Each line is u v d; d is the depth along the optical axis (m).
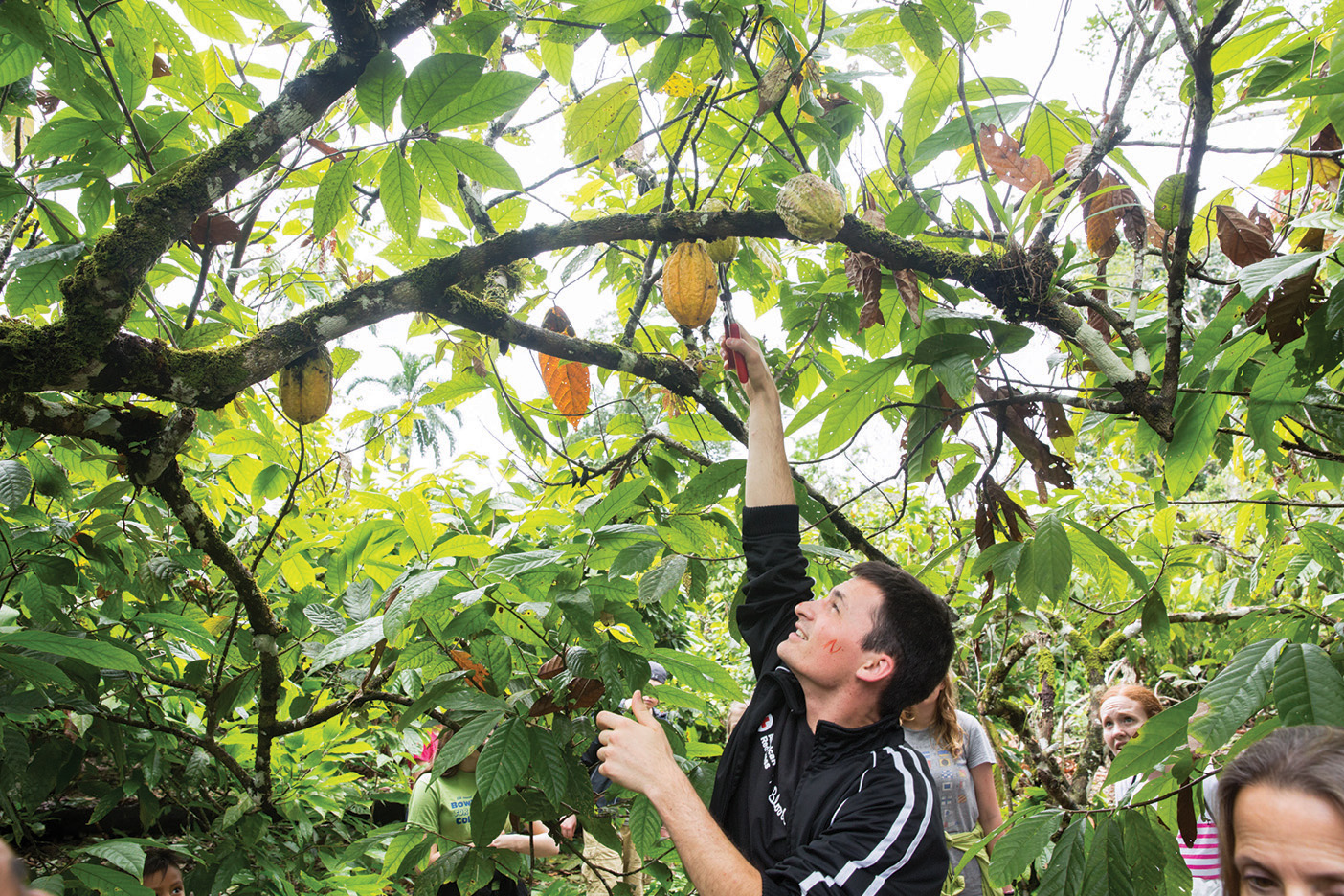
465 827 2.71
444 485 3.84
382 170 1.81
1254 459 3.34
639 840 1.79
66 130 1.89
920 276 2.13
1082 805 3.31
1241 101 1.49
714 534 2.42
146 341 1.55
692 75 2.22
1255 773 1.02
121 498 2.42
